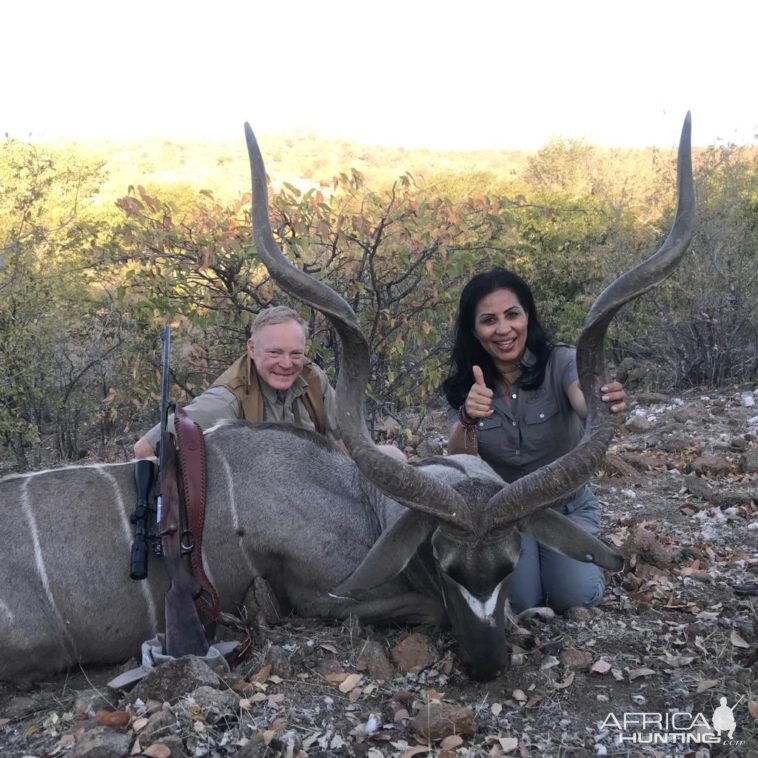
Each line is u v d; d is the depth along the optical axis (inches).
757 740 104.1
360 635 128.6
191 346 239.8
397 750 103.4
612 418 116.3
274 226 225.5
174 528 121.2
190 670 110.0
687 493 200.4
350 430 116.6
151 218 231.9
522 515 111.6
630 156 762.2
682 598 143.0
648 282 113.4
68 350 280.7
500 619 116.0
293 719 108.3
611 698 114.2
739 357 332.5
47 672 125.6
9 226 301.4
